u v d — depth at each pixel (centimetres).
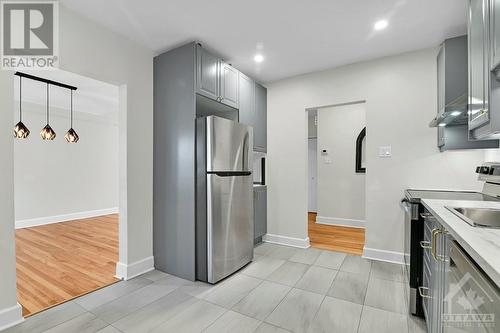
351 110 478
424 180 273
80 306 200
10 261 175
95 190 584
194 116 247
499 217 141
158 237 272
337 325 176
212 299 211
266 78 361
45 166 503
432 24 225
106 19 218
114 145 625
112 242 374
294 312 192
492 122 125
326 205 498
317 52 282
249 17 217
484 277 71
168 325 176
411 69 279
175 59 262
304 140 347
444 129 230
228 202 256
